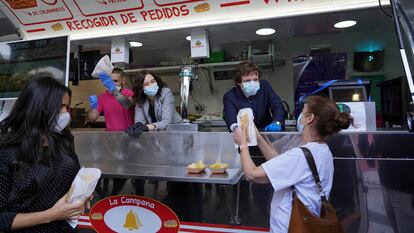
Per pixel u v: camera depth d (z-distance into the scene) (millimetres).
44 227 1131
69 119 1243
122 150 2279
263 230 1928
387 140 1792
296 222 1199
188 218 2051
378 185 1813
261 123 2258
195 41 2725
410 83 1441
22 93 1134
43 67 2318
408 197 1770
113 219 2186
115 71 2670
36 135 1094
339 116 1311
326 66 4098
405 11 1616
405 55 1475
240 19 2512
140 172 1917
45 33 3049
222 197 1994
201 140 2102
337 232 1190
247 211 1955
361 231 1843
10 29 3104
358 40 4145
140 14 2695
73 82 3305
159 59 4660
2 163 1075
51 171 1131
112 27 2828
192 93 4742
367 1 2256
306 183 1283
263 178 1325
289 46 4414
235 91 2252
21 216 1054
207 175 1781
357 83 2021
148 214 2125
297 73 4184
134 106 2547
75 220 1223
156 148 2193
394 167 1787
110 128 2691
